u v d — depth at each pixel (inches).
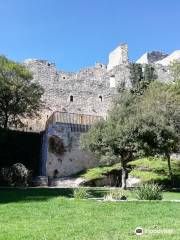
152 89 1633.9
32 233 488.4
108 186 1413.6
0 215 621.6
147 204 733.9
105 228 524.7
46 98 2134.6
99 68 2426.2
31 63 2186.3
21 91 1635.1
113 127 1223.5
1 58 1731.1
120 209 679.1
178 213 651.5
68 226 535.5
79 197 823.1
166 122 1224.2
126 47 2768.2
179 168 1466.5
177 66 1963.6
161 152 1228.5
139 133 1165.7
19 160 1621.6
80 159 1590.8
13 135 1637.6
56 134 1578.5
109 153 1198.9
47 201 770.8
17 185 1327.5
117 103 1381.6
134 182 1371.8
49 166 1536.7
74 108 2171.5
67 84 2199.8
